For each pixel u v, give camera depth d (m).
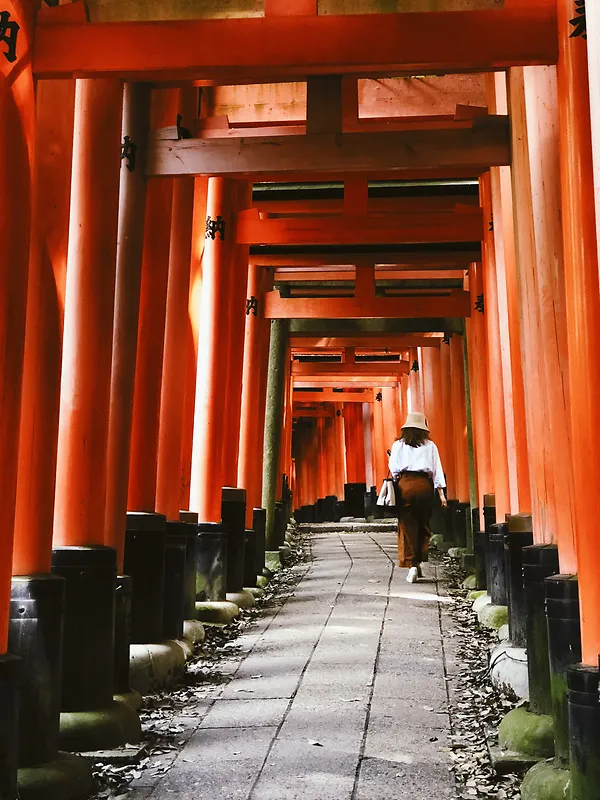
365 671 6.84
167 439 8.17
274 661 7.31
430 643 7.83
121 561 6.51
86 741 5.06
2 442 4.21
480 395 11.85
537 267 5.25
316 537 21.67
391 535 21.67
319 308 13.79
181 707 6.04
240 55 5.18
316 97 7.53
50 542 4.87
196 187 10.22
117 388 6.62
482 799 4.34
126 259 7.01
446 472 17.12
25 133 4.59
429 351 18.89
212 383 10.13
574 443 4.15
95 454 5.66
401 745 5.11
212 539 9.80
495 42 5.09
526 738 4.85
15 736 4.02
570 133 4.32
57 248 4.98
